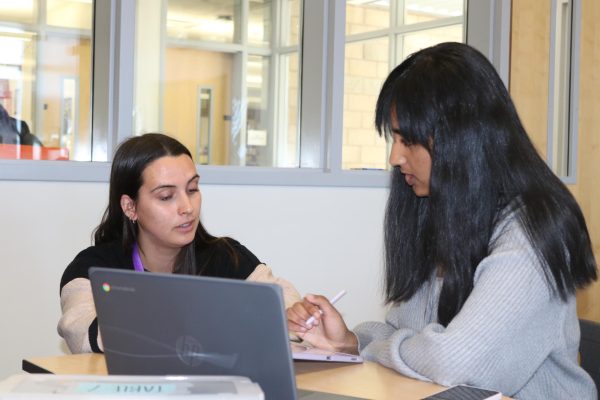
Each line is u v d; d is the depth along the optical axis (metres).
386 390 1.23
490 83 1.33
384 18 4.30
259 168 2.95
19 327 2.44
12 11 3.51
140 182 1.64
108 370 1.07
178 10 4.25
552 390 1.34
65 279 1.66
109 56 2.70
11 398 0.75
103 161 2.64
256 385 0.81
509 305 1.24
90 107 2.88
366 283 3.23
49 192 2.48
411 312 1.51
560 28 3.77
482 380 1.23
